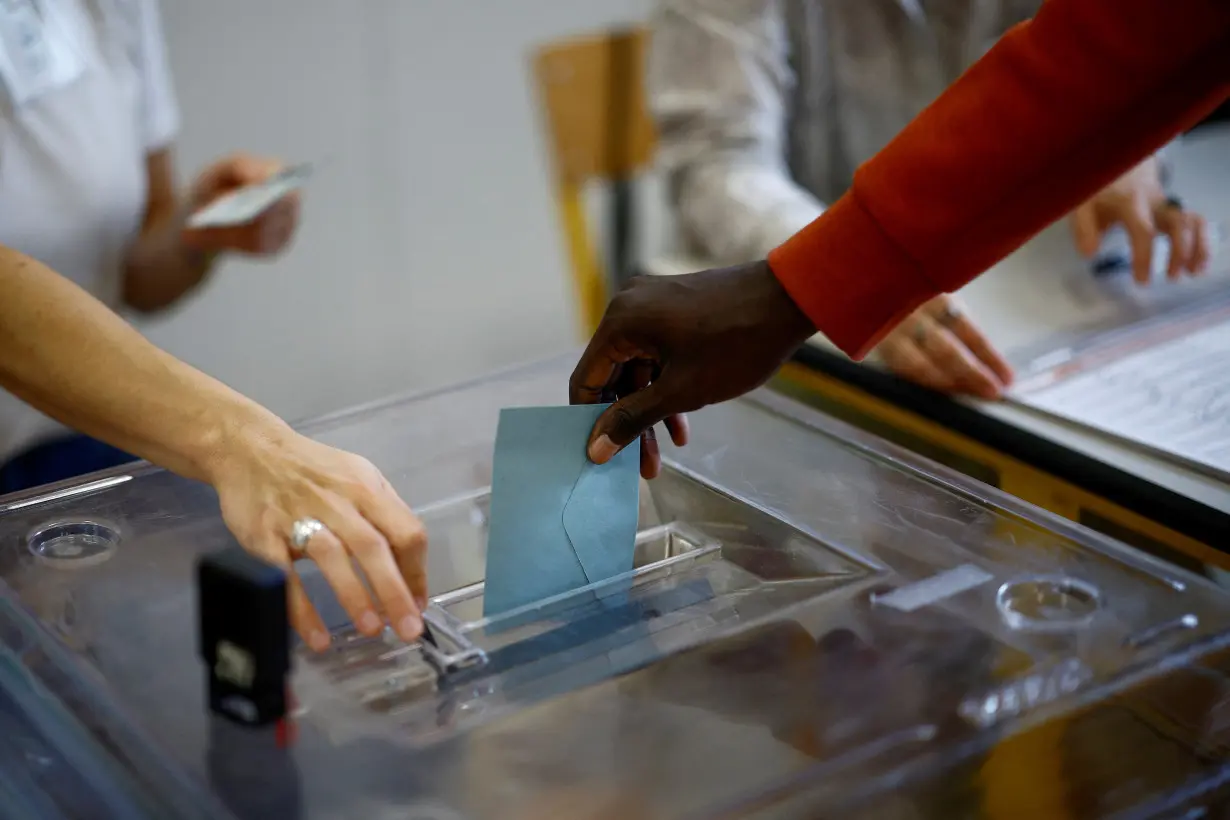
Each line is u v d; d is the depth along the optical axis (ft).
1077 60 2.27
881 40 4.89
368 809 1.73
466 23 8.30
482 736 1.91
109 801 1.75
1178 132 2.39
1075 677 2.06
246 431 2.48
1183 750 1.94
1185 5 2.18
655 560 2.52
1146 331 3.77
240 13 7.45
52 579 2.23
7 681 1.98
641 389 2.41
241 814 1.70
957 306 3.52
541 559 2.33
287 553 2.21
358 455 2.58
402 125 8.27
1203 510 2.78
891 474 2.73
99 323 2.71
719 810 1.77
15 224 4.04
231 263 7.72
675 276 2.49
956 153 2.36
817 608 2.26
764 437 2.90
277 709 1.84
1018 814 1.80
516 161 8.77
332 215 8.13
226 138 7.65
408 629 2.12
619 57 6.17
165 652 2.03
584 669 2.10
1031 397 3.35
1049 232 4.42
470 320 8.73
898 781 1.85
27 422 4.29
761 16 4.81
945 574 2.35
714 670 2.09
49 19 4.04
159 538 2.37
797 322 2.44
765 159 4.81
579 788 1.81
